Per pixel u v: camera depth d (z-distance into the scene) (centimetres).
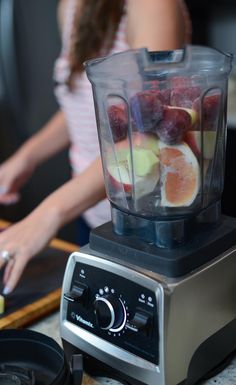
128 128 72
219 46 230
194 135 72
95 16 122
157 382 71
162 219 73
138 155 72
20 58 210
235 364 81
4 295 98
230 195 153
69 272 81
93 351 78
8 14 205
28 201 225
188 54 78
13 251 99
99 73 75
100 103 76
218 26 227
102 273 76
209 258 75
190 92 72
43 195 224
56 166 221
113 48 124
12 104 217
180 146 71
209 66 75
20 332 75
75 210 103
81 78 132
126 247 75
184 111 70
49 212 102
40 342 75
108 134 76
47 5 209
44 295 98
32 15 208
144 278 71
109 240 77
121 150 74
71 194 103
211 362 78
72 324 81
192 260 72
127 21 113
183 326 71
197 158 72
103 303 75
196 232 78
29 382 70
